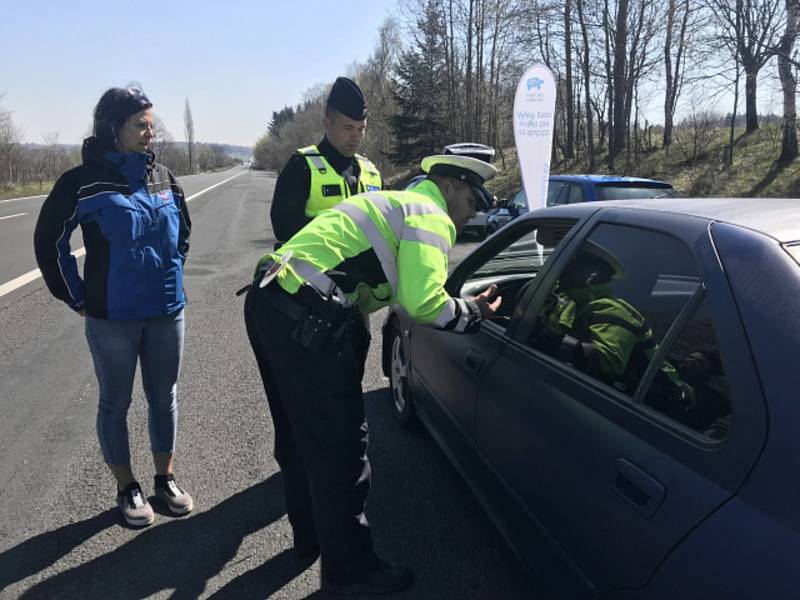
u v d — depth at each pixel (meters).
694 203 2.04
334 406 2.07
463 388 2.65
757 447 1.29
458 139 31.95
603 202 2.39
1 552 2.54
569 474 1.82
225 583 2.36
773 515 1.22
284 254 2.11
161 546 2.58
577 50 22.86
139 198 2.51
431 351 3.08
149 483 3.08
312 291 2.03
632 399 1.72
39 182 38.44
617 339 1.88
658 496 1.47
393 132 34.09
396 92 36.25
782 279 1.42
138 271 2.52
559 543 1.85
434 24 31.12
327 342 2.02
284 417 2.45
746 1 12.40
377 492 2.98
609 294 2.00
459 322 2.04
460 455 2.68
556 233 2.54
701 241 1.68
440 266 1.98
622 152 21.39
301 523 2.45
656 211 1.98
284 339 2.06
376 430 3.66
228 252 10.98
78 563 2.47
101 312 2.50
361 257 2.07
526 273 3.19
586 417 1.83
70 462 3.28
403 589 2.28
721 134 18.97
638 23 20.39
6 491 3.00
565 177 7.90
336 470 2.13
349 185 3.03
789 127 13.89
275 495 2.96
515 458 2.15
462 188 2.17
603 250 2.11
